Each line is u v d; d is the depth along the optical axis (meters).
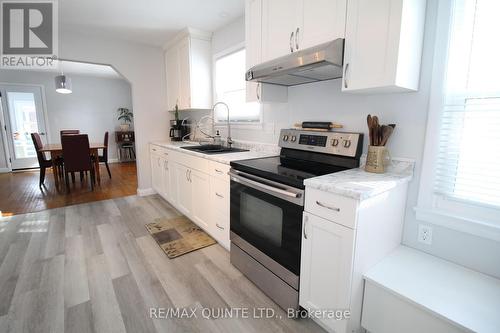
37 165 6.43
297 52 1.60
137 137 3.96
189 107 3.45
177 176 3.14
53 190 4.45
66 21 3.01
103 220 3.07
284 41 1.86
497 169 1.29
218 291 1.81
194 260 2.20
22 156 6.23
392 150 1.63
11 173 5.90
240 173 1.87
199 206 2.67
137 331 1.47
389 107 1.62
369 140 1.64
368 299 1.33
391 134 1.61
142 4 2.59
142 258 2.23
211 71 3.50
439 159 1.46
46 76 6.40
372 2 1.33
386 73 1.30
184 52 3.40
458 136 1.39
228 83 3.24
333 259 1.30
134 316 1.58
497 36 1.25
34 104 6.30
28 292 1.78
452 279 1.29
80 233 2.72
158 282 1.90
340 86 1.89
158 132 4.14
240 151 2.75
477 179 1.35
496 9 1.24
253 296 1.76
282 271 1.60
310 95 2.13
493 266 1.30
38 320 1.54
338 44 1.47
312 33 1.66
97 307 1.65
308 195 1.39
